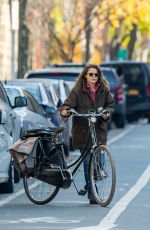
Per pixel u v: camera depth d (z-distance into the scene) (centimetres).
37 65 7012
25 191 1977
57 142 1925
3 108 2058
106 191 1881
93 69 1950
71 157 3073
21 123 2388
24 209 1866
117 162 2897
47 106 2833
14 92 2569
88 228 1616
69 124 3184
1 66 6862
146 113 5341
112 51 7244
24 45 4369
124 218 1738
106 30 7269
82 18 6044
